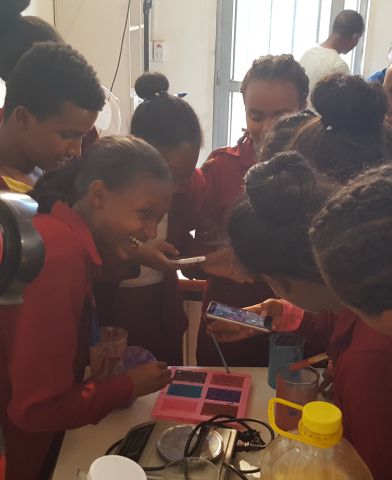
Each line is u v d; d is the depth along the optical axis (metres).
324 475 0.65
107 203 0.93
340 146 0.92
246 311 1.18
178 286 1.61
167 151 1.33
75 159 1.01
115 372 1.05
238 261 0.89
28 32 1.39
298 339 1.16
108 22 3.02
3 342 0.84
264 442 0.94
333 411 0.64
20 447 0.95
